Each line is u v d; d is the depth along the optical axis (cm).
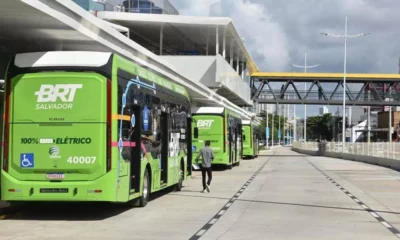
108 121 1232
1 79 1788
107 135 1230
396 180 2634
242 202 1664
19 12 1248
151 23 3969
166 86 1767
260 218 1320
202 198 1767
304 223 1243
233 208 1514
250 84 6944
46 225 1188
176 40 4616
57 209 1470
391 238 1049
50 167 1228
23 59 1259
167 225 1195
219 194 1902
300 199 1762
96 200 1222
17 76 1252
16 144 1242
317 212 1448
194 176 2833
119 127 1262
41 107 1240
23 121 1243
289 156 6619
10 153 1245
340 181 2553
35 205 1534
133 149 1402
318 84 6900
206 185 1975
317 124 15475
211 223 1230
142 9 4275
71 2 1395
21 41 1600
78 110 1234
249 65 6438
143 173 1473
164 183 1748
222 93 5091
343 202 1692
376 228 1179
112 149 1233
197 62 4128
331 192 2011
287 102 6919
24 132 1241
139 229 1135
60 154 1229
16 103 1248
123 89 1296
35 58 1254
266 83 6988
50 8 1282
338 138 12975
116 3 4275
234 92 4997
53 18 1310
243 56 5675
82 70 1238
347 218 1337
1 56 1770
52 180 1232
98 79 1236
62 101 1236
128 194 1341
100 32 1677
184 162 2069
